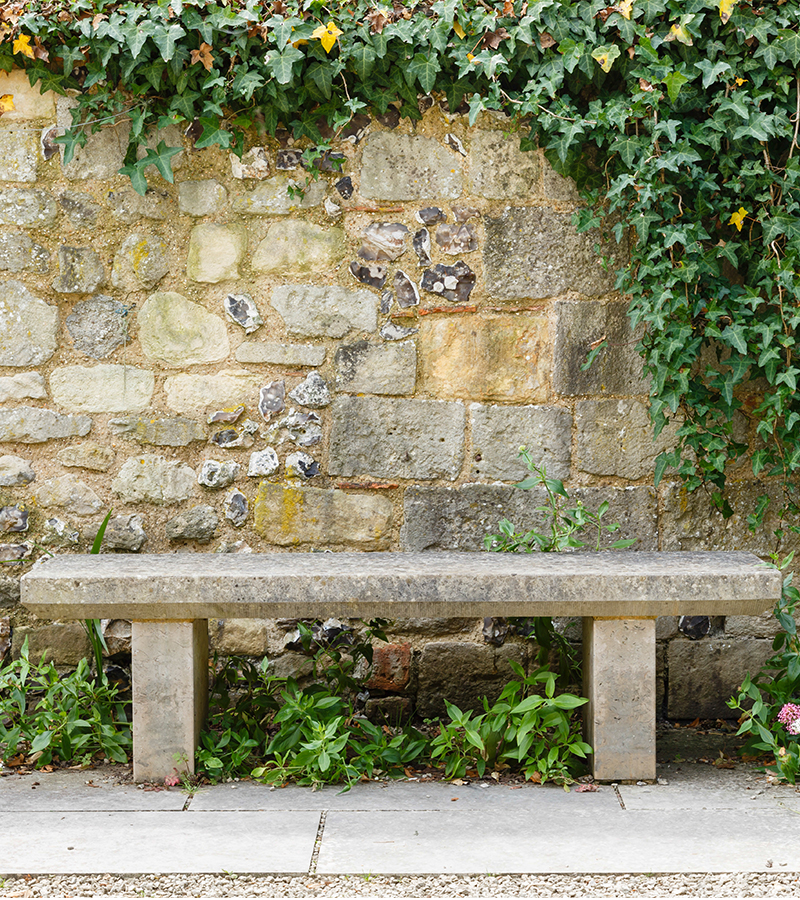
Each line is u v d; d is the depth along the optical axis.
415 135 3.35
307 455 3.38
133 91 3.23
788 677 3.01
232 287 3.36
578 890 2.06
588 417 3.39
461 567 2.78
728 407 3.27
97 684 3.32
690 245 3.16
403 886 2.08
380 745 2.84
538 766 2.73
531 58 3.21
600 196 3.32
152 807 2.55
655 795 2.65
